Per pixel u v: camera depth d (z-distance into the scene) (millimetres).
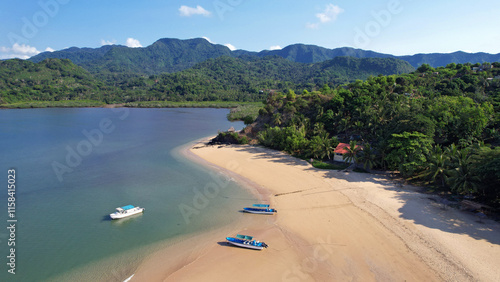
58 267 40625
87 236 48344
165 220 53844
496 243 43375
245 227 51250
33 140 124500
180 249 44906
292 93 132500
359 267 39688
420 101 97750
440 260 40250
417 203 56938
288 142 98812
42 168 84125
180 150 107375
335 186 66938
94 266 40938
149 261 42094
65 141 123250
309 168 81062
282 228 50438
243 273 39219
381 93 112125
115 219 53906
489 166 51719
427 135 72000
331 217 53219
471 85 121562
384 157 75438
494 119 81875
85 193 66000
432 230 47438
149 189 68625
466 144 74312
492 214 51656
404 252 42344
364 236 46750
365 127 96562
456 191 60625
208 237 48188
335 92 131875
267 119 129125
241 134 123875
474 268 38312
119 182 73062
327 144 86750
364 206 56656
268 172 79188
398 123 79375
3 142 119688
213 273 39344
